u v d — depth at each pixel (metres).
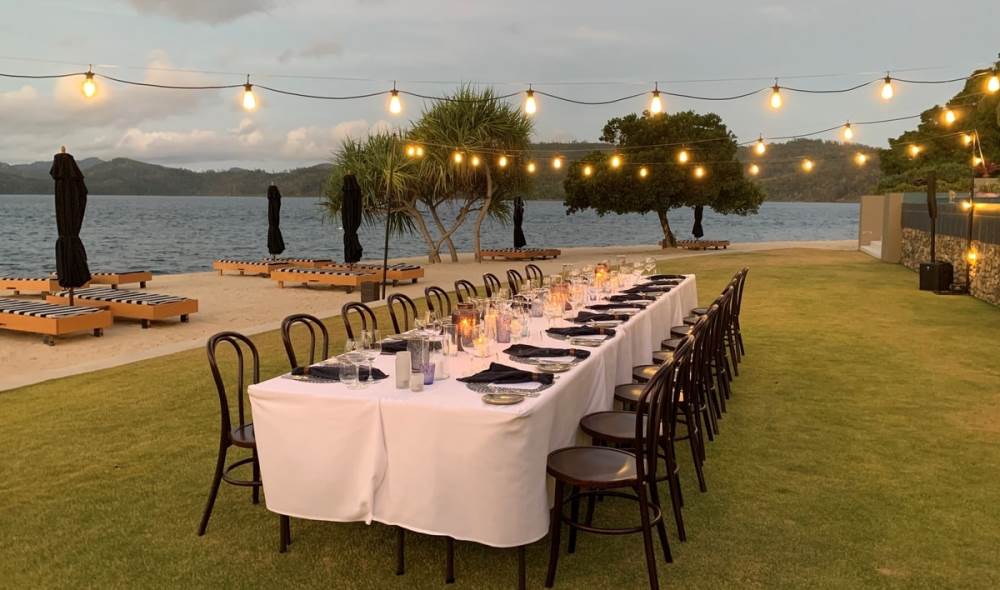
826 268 18.00
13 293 15.88
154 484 4.18
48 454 4.67
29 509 3.83
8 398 6.05
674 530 3.61
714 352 5.66
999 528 3.58
